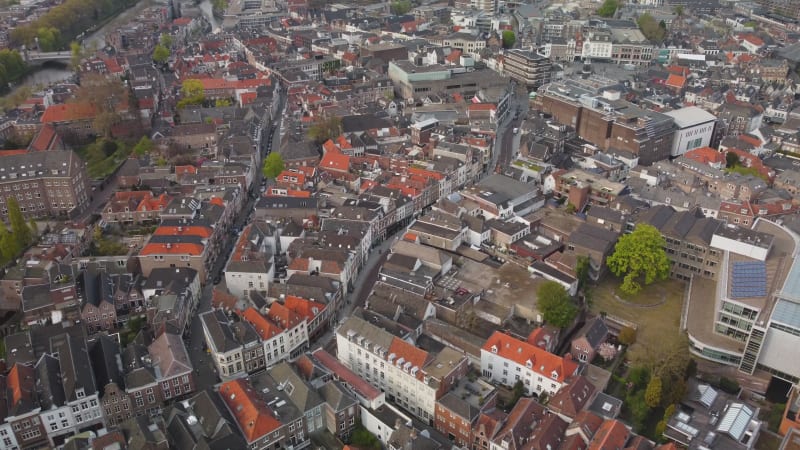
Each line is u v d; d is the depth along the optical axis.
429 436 167.50
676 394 178.25
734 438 163.00
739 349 199.00
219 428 159.38
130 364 185.88
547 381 182.62
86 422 175.75
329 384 175.88
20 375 176.25
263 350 197.38
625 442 158.25
